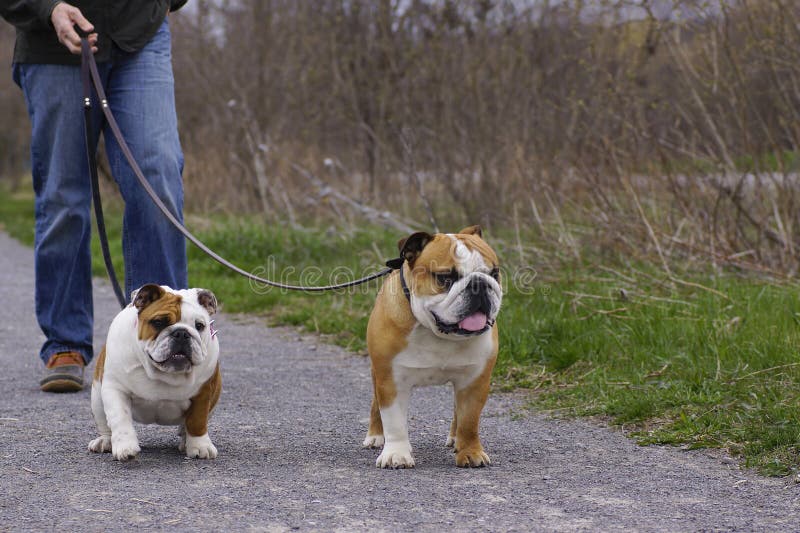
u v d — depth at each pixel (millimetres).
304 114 15727
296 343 7777
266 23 16719
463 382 4219
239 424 5039
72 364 5816
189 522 3391
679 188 8531
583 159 9164
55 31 5527
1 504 3613
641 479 3984
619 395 5344
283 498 3691
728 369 5504
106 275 12117
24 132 35812
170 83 5613
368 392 5945
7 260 14883
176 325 3980
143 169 5367
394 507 3574
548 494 3762
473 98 12070
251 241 11922
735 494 3752
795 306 6574
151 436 4801
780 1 8023
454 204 12016
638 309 6922
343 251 11305
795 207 8125
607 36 9977
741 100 8227
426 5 13422
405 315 4082
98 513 3496
